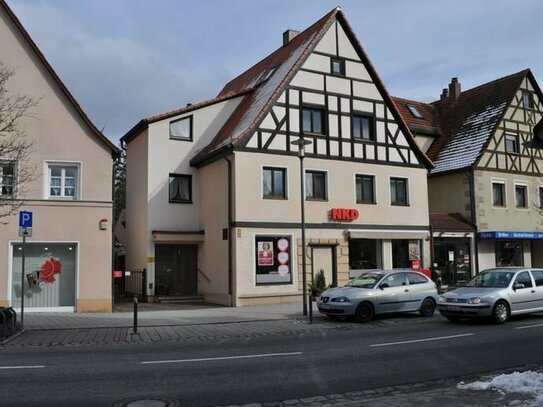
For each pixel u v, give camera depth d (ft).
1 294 60.13
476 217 97.55
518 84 106.22
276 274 74.33
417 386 26.86
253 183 74.13
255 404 23.66
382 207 85.25
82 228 63.05
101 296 63.00
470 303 51.88
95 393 25.48
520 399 22.65
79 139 64.13
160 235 78.74
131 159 89.04
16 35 63.36
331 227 79.71
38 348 39.24
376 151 85.97
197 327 51.42
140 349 38.58
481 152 99.55
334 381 27.96
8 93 62.03
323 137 81.00
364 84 86.12
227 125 86.28
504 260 101.60
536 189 107.14
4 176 50.01
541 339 41.60
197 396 24.95
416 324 53.11
